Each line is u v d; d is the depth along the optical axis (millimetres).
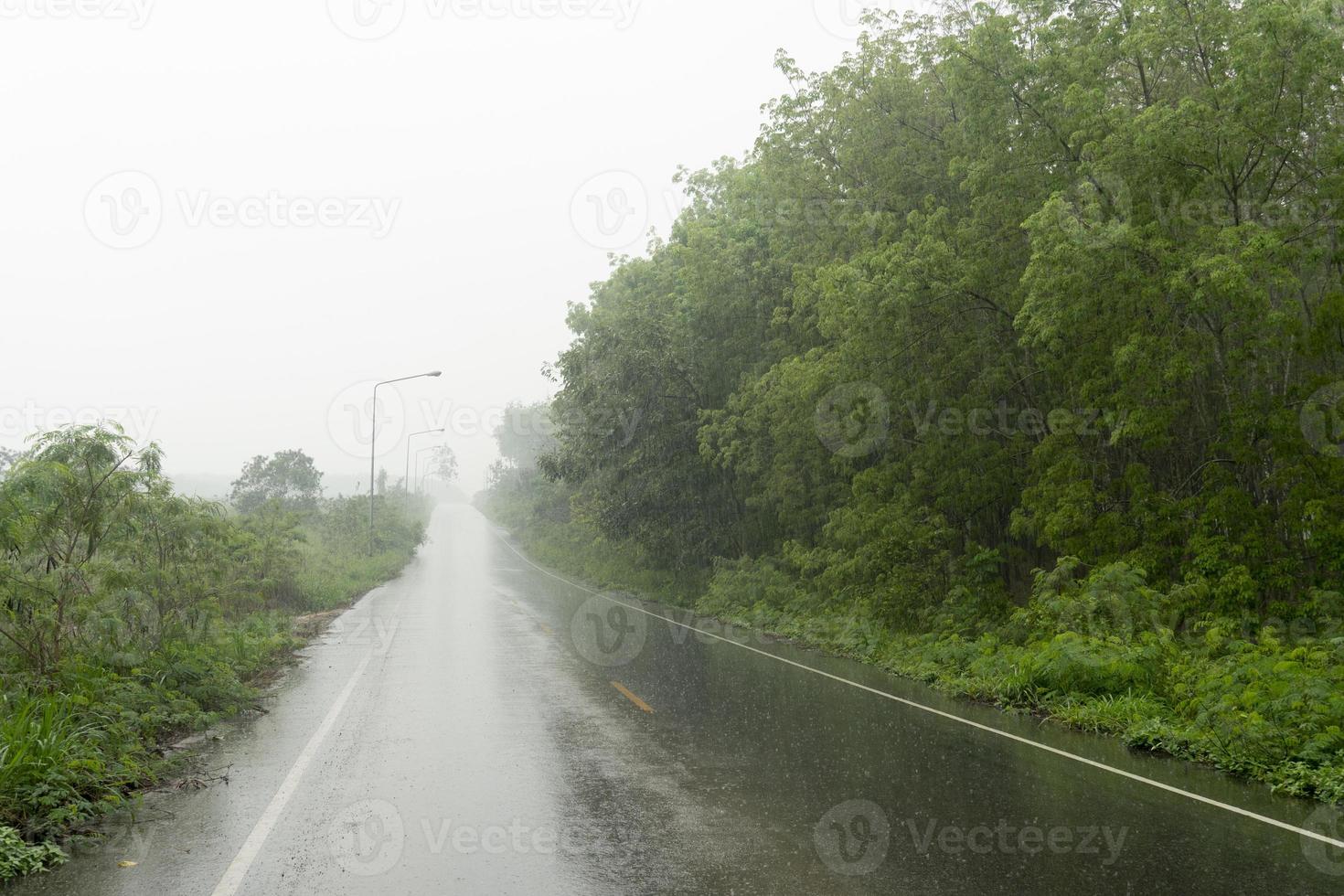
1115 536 13844
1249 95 12102
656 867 5297
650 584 30359
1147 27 12906
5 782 6105
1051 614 12953
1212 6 12641
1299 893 4969
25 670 9164
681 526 29875
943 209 16406
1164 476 15211
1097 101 13211
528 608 23859
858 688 12117
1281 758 7789
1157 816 6410
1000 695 11180
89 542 10422
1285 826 6238
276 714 10047
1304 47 11500
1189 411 14609
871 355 17188
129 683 9359
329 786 7074
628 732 9086
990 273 15789
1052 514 14320
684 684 12281
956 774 7527
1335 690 8695
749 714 10133
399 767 7672
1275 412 12266
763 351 25094
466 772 7512
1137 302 12891
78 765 6723
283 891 4930
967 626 15141
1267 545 12414
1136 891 4980
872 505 18094
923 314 16703
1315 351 12039
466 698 11039
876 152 19297
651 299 29766
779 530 26344
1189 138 12406
